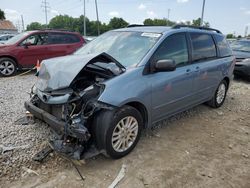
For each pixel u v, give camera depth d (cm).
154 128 448
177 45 423
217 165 345
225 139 425
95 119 315
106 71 336
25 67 912
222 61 550
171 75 398
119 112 324
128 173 315
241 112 574
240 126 488
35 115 368
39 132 397
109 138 317
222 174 325
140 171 320
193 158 358
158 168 329
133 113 342
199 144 401
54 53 945
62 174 305
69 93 310
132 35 427
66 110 310
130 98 332
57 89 319
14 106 520
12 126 415
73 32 1004
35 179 295
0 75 873
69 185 288
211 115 538
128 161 340
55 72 333
